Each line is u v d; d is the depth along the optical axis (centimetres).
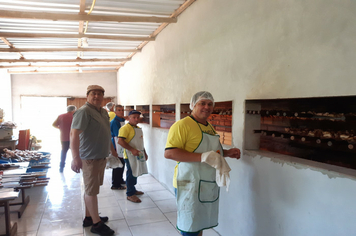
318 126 187
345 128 169
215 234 269
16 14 332
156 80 482
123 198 369
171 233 269
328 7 147
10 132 430
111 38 480
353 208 135
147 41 530
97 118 257
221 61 261
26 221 290
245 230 226
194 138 188
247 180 222
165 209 330
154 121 505
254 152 213
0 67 714
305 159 182
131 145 349
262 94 202
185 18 349
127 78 780
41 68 855
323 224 152
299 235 169
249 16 217
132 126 354
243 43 226
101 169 267
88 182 258
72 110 532
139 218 304
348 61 136
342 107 176
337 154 169
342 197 141
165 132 418
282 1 181
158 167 459
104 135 262
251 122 230
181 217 191
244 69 225
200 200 189
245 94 224
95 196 262
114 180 409
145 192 396
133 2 344
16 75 895
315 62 156
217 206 204
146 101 552
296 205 171
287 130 203
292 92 173
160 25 432
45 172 313
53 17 344
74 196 375
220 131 298
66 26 439
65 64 800
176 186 198
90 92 262
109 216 308
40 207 332
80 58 723
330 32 146
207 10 289
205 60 295
